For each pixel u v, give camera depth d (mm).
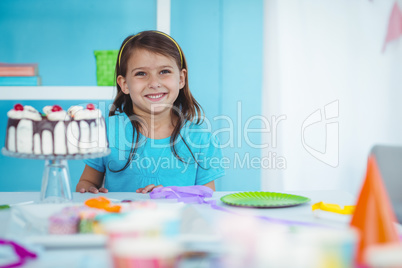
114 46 2656
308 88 2348
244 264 429
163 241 404
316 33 2340
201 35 2635
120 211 765
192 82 2648
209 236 592
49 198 961
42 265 548
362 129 2342
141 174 1529
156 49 1480
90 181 1523
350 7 2334
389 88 2336
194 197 1008
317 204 876
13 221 743
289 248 403
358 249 527
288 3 2342
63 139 952
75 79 2666
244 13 2629
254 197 1022
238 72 2645
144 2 2639
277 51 2340
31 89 2246
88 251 609
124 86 1587
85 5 2639
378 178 564
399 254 350
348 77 2344
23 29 2641
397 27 2311
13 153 969
